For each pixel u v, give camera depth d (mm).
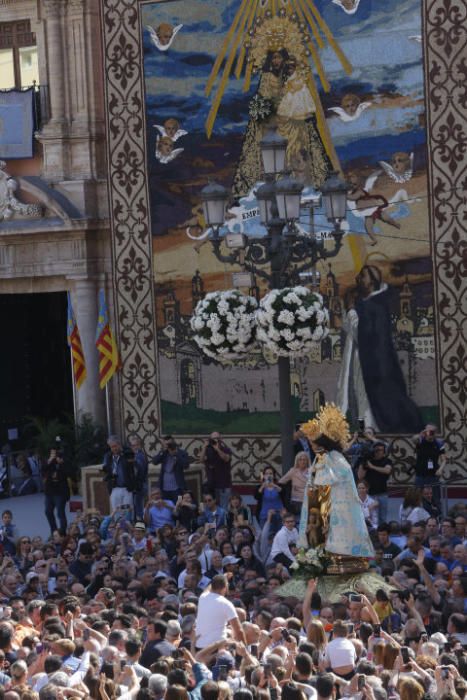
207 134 33188
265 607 15961
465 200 30688
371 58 31469
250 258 22141
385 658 12773
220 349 21547
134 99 33969
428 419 31078
